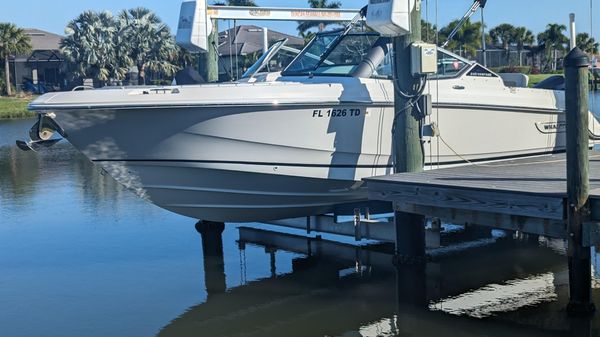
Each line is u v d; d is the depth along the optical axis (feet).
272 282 20.84
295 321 17.40
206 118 20.16
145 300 19.27
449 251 23.70
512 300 18.38
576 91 15.51
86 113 19.49
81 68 133.08
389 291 19.66
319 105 21.26
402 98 20.95
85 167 48.83
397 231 21.38
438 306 18.20
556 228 16.44
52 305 18.86
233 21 29.81
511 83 29.30
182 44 27.14
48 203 34.40
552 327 16.22
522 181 18.21
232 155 21.04
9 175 44.86
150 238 26.76
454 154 24.30
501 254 23.11
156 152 20.68
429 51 20.42
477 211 17.75
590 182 17.95
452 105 23.38
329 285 20.40
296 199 23.07
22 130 86.89
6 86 166.40
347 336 16.34
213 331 16.80
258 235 26.99
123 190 38.24
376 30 20.63
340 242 25.46
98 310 18.40
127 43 133.80
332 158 22.25
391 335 16.26
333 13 29.60
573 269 16.57
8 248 25.35
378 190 19.43
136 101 19.34
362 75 22.66
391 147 23.06
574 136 15.61
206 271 22.09
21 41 158.51
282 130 21.12
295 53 27.91
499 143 25.50
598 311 16.89
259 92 20.59
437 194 18.02
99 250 24.93
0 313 18.25
